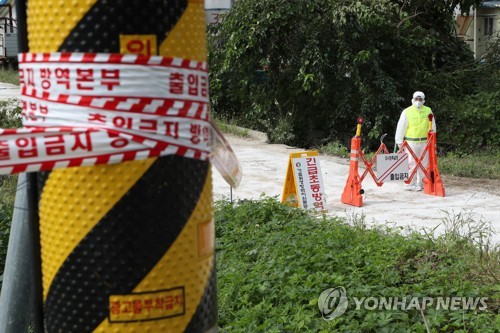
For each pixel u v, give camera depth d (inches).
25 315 109.1
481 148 749.3
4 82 1128.8
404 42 768.3
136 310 84.5
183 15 86.5
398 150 504.4
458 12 1152.2
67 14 83.6
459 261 281.1
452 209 442.0
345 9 696.4
